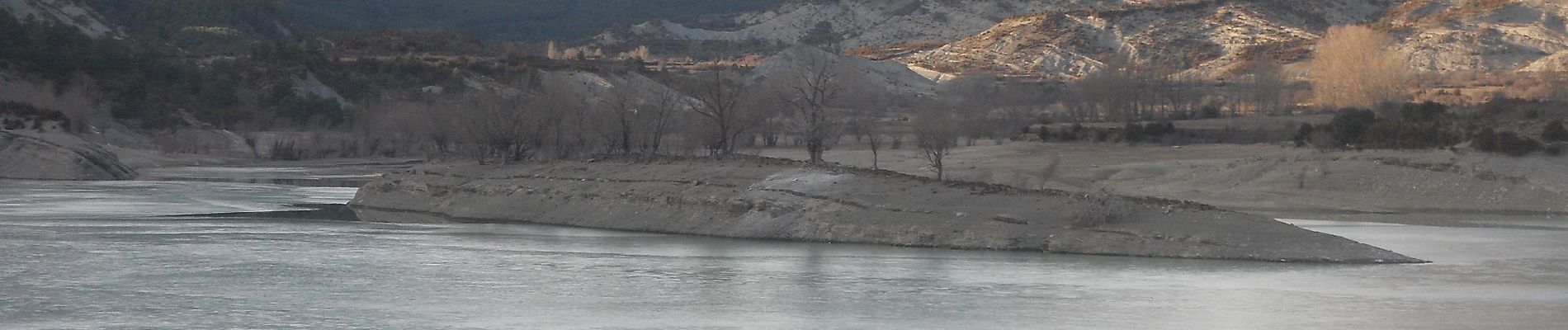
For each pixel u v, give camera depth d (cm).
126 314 3175
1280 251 4328
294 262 4159
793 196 5209
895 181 5259
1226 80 19825
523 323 3083
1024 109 15675
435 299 3422
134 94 14950
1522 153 7800
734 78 18775
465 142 8231
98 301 3362
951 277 3841
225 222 5725
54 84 14438
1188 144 10538
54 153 9581
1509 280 3838
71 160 9531
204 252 4444
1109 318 3155
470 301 3397
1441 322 3120
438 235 5138
